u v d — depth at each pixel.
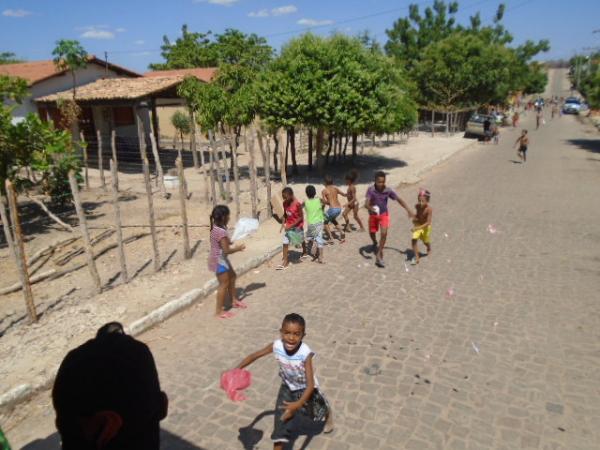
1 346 5.57
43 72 22.36
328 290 7.35
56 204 13.49
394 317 6.32
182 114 30.53
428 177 19.00
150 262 8.94
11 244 7.73
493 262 8.54
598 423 4.16
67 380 1.71
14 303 7.40
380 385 4.77
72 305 7.06
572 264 8.33
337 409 4.42
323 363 5.19
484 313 6.39
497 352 5.37
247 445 4.00
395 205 13.78
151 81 21.84
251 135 11.20
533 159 23.19
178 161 8.45
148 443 1.84
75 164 12.99
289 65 16.20
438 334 5.82
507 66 41.50
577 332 5.81
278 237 10.09
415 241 8.46
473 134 33.72
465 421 4.22
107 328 2.76
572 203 13.43
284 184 11.77
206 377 5.02
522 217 11.96
